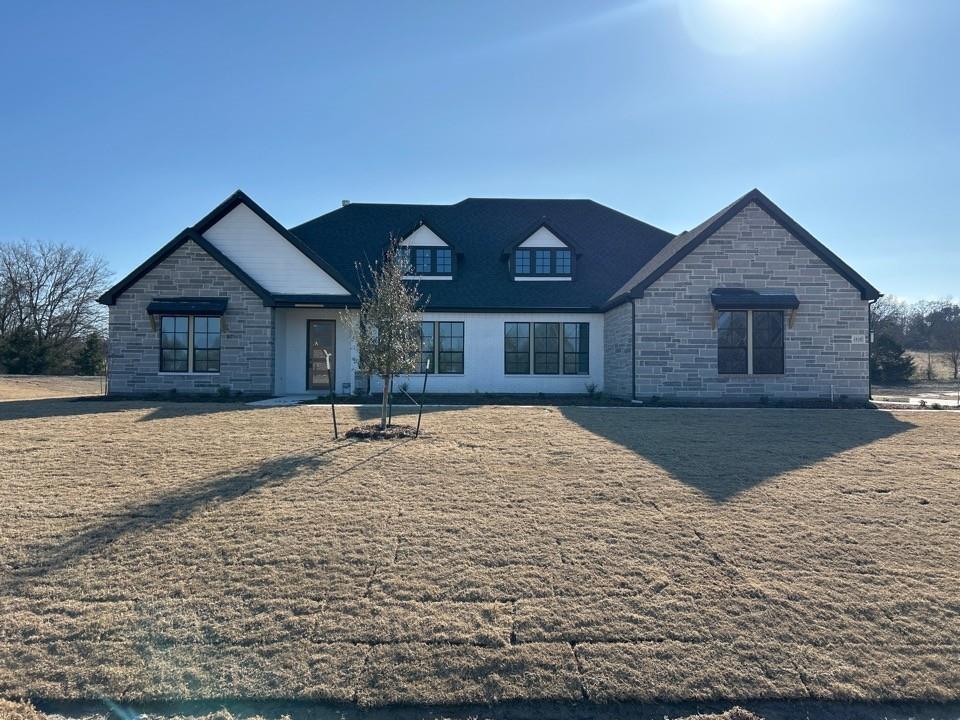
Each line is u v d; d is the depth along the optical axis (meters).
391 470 8.04
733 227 17.55
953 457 9.20
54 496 6.84
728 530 6.04
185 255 17.67
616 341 19.03
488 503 6.75
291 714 3.58
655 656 4.03
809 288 17.66
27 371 40.44
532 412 13.84
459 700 3.69
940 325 49.91
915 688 3.79
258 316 17.70
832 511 6.61
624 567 5.21
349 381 19.42
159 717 3.55
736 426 11.95
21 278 47.59
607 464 8.48
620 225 24.58
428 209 24.64
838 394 17.59
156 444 9.54
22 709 3.54
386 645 4.11
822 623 4.39
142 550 5.42
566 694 3.73
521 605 4.59
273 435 10.38
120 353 17.50
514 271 21.11
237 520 6.12
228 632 4.22
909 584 4.96
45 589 4.73
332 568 5.13
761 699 3.72
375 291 11.73
